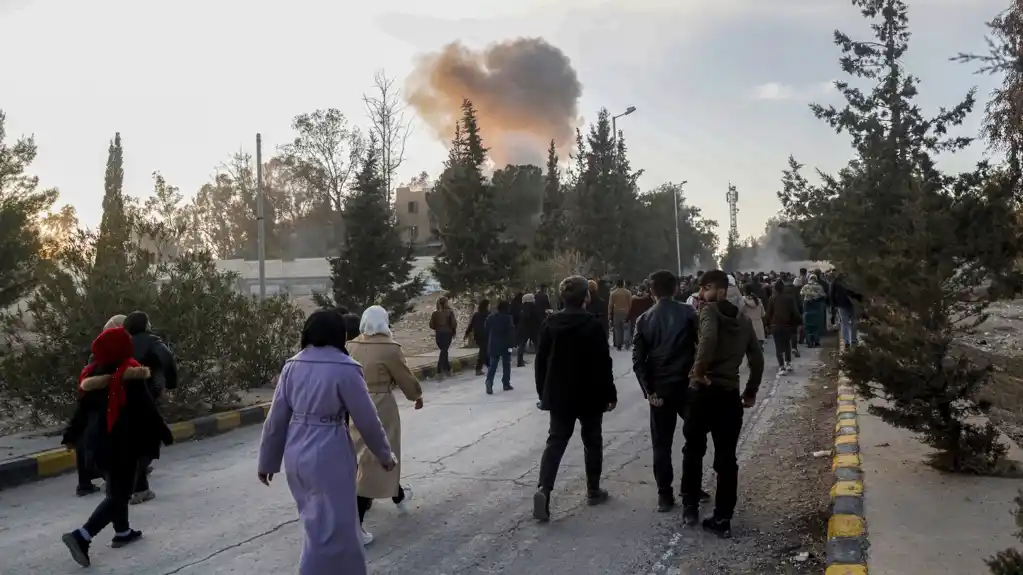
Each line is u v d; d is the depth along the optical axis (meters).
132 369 5.79
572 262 31.20
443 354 16.98
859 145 15.41
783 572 5.05
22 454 8.63
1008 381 10.29
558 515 6.38
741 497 6.84
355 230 21.70
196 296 11.44
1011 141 8.78
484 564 5.30
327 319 4.21
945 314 6.44
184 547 5.78
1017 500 3.61
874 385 7.79
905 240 6.63
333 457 3.96
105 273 10.89
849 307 15.73
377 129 43.88
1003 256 6.32
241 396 13.20
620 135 46.56
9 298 16.59
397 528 6.10
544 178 56.78
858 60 15.76
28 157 17.92
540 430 10.12
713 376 5.75
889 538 5.05
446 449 9.07
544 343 6.44
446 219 26.81
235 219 73.81
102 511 5.59
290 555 5.58
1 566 5.46
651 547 5.57
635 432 9.76
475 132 26.58
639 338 6.41
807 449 8.67
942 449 6.67
